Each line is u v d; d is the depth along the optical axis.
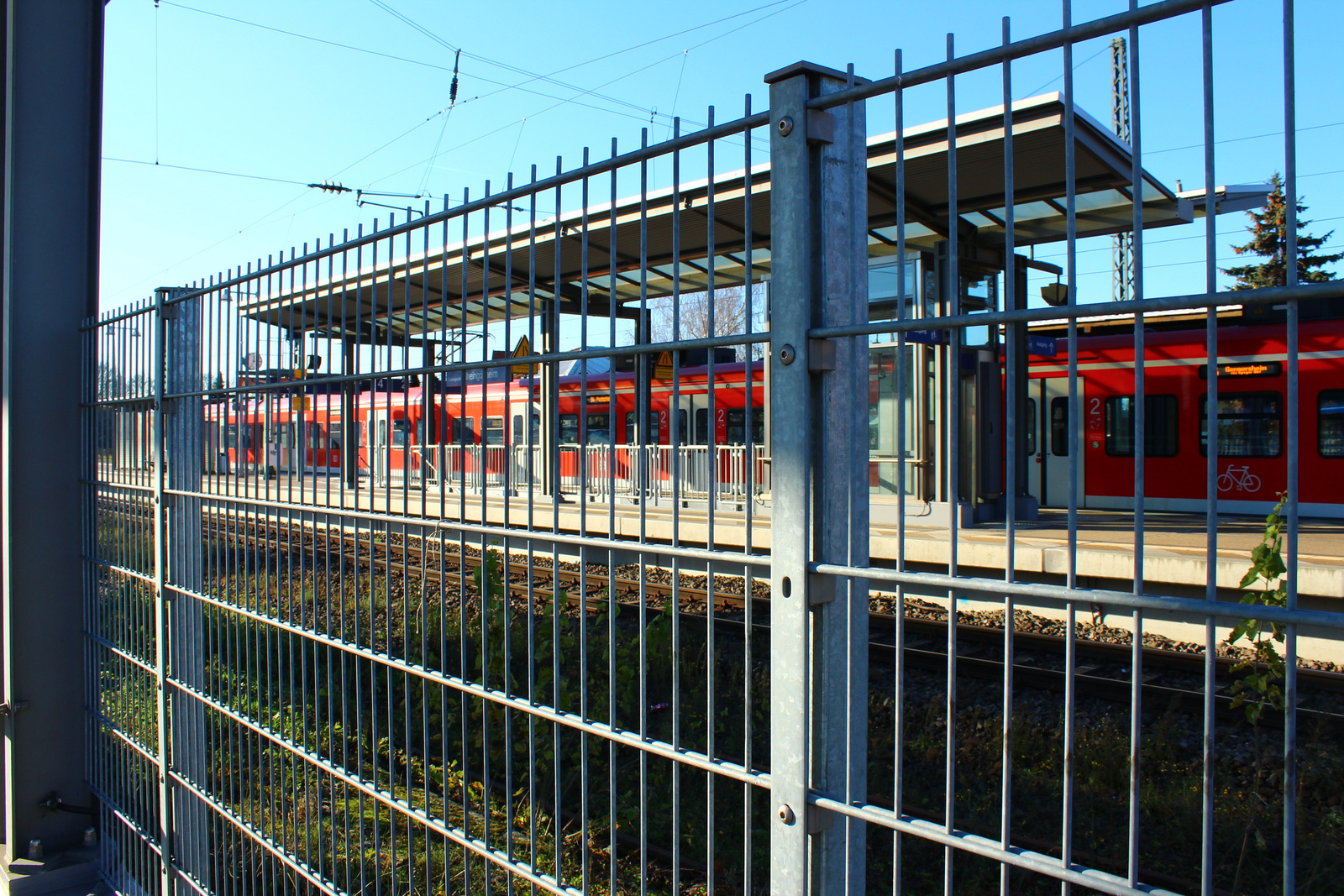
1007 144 1.50
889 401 11.45
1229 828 4.54
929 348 11.12
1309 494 12.56
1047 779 5.23
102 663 4.77
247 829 3.45
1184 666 7.30
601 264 10.88
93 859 4.72
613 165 2.12
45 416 4.80
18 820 4.69
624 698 5.83
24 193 4.74
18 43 4.71
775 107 1.81
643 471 2.08
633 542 2.05
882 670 7.47
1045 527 11.27
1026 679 7.13
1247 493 13.02
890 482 11.48
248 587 3.49
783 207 1.79
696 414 15.48
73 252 4.91
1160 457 13.68
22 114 4.70
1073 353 1.43
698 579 10.78
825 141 1.80
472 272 7.38
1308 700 6.45
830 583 1.80
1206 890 1.34
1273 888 4.12
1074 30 1.44
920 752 5.71
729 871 4.23
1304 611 1.24
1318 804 4.83
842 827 1.83
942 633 8.58
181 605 3.97
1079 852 4.47
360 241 2.93
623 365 15.55
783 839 1.79
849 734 1.82
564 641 6.59
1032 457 14.97
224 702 3.66
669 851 4.47
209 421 3.77
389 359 2.82
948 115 1.60
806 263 1.76
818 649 1.80
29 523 4.75
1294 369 1.25
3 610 4.72
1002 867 1.54
